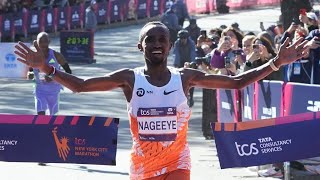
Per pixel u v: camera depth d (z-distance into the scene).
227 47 12.59
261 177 9.99
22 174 10.39
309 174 9.47
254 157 7.51
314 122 7.59
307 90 9.12
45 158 7.50
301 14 12.61
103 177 10.16
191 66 13.45
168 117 5.95
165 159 5.99
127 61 26.72
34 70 11.41
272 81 9.71
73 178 10.11
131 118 6.02
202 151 12.05
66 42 26.80
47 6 36.31
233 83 6.15
